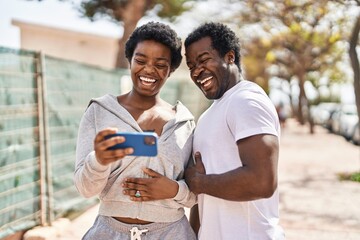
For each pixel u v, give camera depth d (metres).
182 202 2.17
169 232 2.17
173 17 11.91
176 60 2.28
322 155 13.32
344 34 10.84
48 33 15.38
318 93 40.16
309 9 8.92
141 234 2.12
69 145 5.82
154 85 2.22
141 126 2.21
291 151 14.34
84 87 6.23
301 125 29.58
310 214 6.38
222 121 2.09
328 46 14.88
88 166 1.91
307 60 21.45
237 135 1.97
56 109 5.43
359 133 16.12
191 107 13.96
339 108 22.91
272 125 1.98
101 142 1.78
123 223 2.13
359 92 9.74
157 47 2.18
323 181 8.98
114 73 7.38
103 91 6.92
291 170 10.44
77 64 6.00
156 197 2.05
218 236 2.10
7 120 4.40
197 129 2.26
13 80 4.52
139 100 2.25
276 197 2.18
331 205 6.94
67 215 5.79
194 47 2.22
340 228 5.72
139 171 2.11
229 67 2.22
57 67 5.46
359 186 8.45
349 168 10.64
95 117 2.18
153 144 1.79
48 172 5.11
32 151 4.86
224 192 1.97
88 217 5.83
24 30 15.27
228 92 2.18
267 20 10.30
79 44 15.57
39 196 4.99
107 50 15.72
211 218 2.13
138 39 2.21
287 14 9.45
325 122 25.61
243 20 10.39
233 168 2.06
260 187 1.89
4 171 4.33
